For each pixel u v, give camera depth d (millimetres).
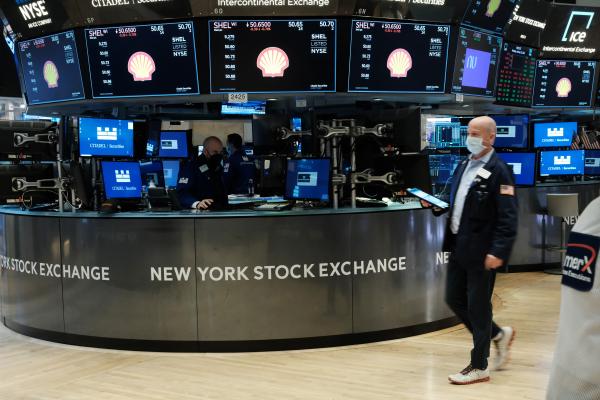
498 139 7184
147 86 4883
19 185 4805
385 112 4641
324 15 4664
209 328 4406
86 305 4625
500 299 5965
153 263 4441
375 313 4570
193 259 4398
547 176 7871
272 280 4391
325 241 4434
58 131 4797
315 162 4574
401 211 4633
